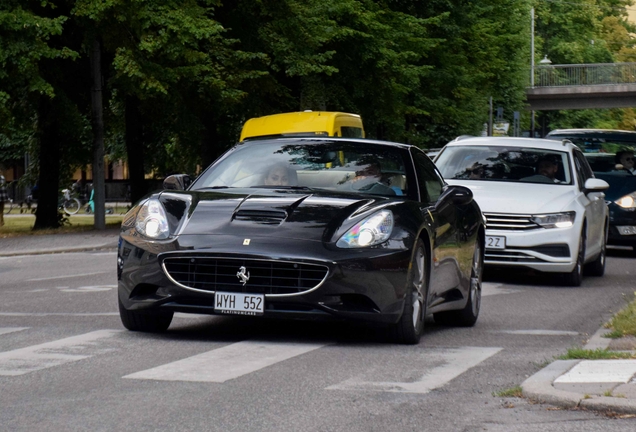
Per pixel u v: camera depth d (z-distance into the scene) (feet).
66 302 50.72
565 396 26.32
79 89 134.00
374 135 165.99
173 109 128.88
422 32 160.56
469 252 44.21
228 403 26.25
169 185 41.52
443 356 34.63
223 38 125.29
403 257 35.99
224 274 35.47
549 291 60.64
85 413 24.94
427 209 39.63
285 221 36.29
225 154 43.42
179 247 35.76
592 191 68.23
